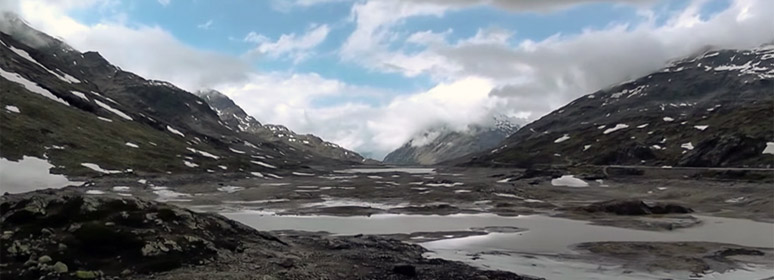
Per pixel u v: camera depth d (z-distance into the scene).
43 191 57.94
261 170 152.62
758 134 131.25
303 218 56.75
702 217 58.47
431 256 33.38
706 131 161.12
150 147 127.56
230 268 25.02
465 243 39.47
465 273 27.09
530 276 27.50
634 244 38.88
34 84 132.38
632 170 121.00
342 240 37.12
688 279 27.25
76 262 23.08
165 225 28.94
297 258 29.02
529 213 62.94
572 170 135.88
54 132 100.62
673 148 158.75
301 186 108.25
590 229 48.09
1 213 27.23
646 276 27.88
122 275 22.55
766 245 38.34
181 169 113.50
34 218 26.39
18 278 20.75
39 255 22.98
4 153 78.69
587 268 29.97
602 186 110.38
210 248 27.59
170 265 24.34
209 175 115.94
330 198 82.94
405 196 86.81
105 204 29.19
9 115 97.69
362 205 71.94
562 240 41.06
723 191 80.75
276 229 46.75
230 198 79.00
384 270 26.97
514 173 161.88
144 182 88.62
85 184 77.38
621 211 62.25
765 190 75.00
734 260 32.38
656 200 81.56
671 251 35.78
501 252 35.47
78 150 97.88
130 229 26.94
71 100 135.62
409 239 41.47
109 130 124.75
